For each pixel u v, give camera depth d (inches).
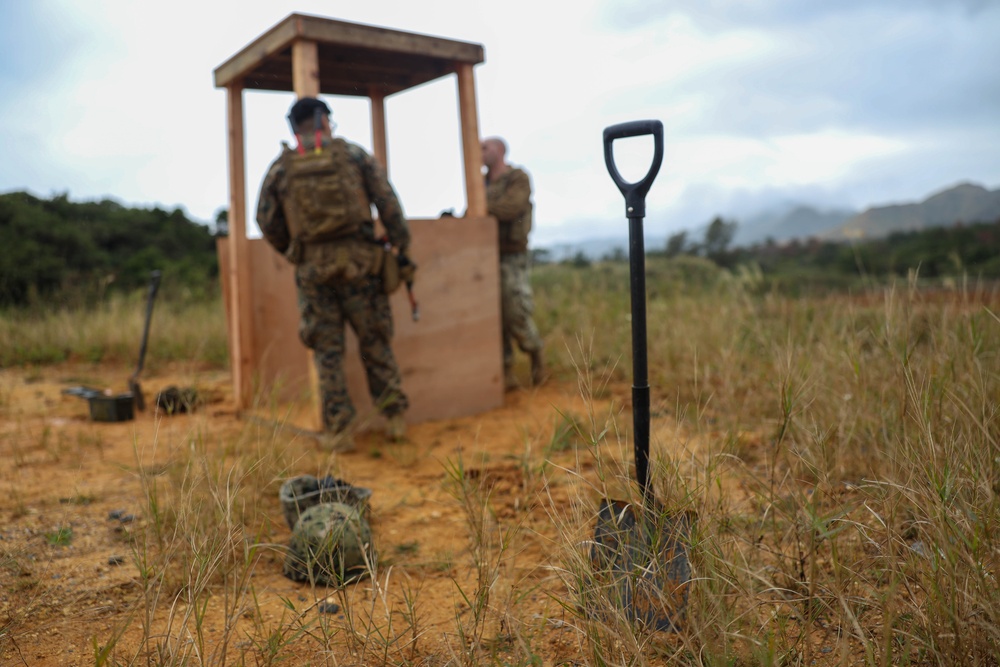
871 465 110.0
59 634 88.3
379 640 85.0
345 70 219.5
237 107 203.8
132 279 536.7
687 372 206.4
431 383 203.6
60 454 168.4
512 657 79.7
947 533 73.8
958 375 116.0
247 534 116.7
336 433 172.4
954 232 860.6
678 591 76.9
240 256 204.1
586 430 165.8
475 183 212.5
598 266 425.7
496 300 215.0
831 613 79.4
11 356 310.5
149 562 105.3
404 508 133.8
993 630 62.3
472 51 207.5
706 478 96.3
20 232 521.7
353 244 166.6
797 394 125.0
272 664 79.4
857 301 221.9
